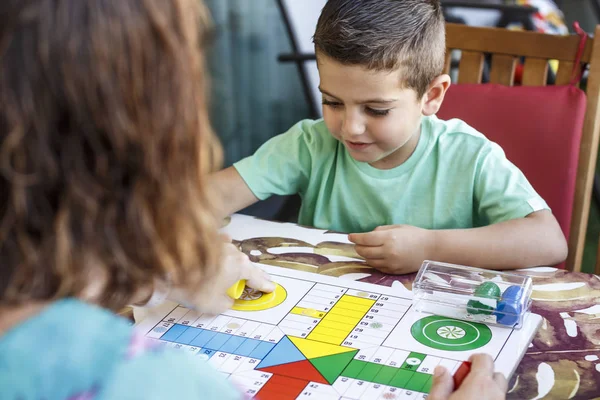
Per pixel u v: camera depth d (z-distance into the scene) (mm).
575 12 3385
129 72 446
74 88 429
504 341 851
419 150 1305
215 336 877
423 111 1248
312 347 847
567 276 1046
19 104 424
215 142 544
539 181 1410
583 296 981
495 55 1504
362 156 1231
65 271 451
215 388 473
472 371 714
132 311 932
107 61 435
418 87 1179
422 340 855
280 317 916
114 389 442
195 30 496
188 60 479
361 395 756
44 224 444
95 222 455
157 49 456
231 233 1199
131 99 448
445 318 900
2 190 436
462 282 928
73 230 451
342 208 1374
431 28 1168
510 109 1427
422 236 1084
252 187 1352
